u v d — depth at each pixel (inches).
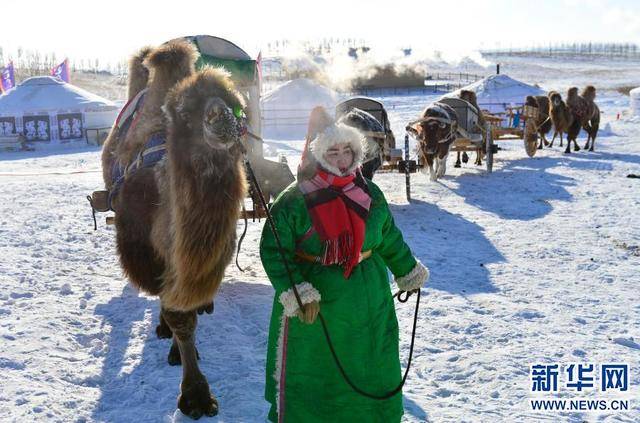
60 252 369.1
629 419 190.9
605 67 5487.2
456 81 3636.8
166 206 182.4
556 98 897.5
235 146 170.1
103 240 400.8
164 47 223.0
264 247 150.9
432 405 197.5
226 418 187.8
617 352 236.7
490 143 700.7
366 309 152.5
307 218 150.1
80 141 1382.9
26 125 1338.6
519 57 7317.9
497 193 585.0
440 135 608.1
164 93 218.2
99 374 216.2
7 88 1830.7
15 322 254.7
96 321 263.7
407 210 504.4
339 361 151.9
